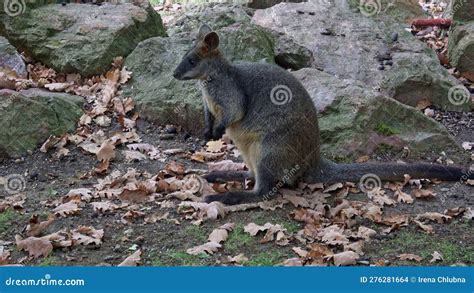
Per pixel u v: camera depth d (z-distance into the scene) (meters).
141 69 5.80
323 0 6.72
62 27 6.06
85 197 4.90
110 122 5.56
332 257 4.50
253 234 4.65
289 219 4.78
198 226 4.72
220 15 6.26
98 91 5.80
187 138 5.51
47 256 4.53
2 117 5.29
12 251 4.56
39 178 5.11
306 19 6.38
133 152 5.29
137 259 4.48
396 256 4.55
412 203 4.90
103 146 5.26
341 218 4.77
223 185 5.06
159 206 4.87
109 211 4.82
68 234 4.63
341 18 6.40
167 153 5.34
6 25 6.08
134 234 4.67
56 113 5.46
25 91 5.58
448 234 4.69
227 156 5.35
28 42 6.05
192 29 6.28
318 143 4.97
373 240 4.64
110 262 4.50
